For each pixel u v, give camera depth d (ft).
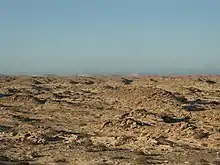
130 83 474.90
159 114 209.15
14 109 254.27
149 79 483.92
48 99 307.17
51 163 118.42
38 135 163.73
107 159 122.42
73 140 159.53
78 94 350.23
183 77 517.96
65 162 120.06
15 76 572.10
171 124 171.83
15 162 118.62
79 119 217.56
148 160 120.78
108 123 184.85
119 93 312.91
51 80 506.89
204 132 160.56
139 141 151.94
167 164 115.55
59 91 380.37
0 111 244.83
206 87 411.34
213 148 142.51
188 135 157.79
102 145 148.46
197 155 129.29
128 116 198.08
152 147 142.41
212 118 199.31
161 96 270.67
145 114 201.05
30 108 262.88
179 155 129.39
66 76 616.39
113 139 158.30
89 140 158.61
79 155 129.18
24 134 165.37
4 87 408.05
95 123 196.34
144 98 271.28
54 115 232.32
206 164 115.96
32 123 202.18
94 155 128.57
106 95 322.14
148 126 175.42
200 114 211.82
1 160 120.06
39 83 469.98
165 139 155.12
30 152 134.41
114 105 271.28
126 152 134.41
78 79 531.91
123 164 115.44
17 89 383.04
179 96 297.33
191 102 275.18
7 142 151.94
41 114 237.66
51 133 170.19
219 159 123.44
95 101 295.69
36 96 326.24
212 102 282.97
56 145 148.77
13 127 188.55
